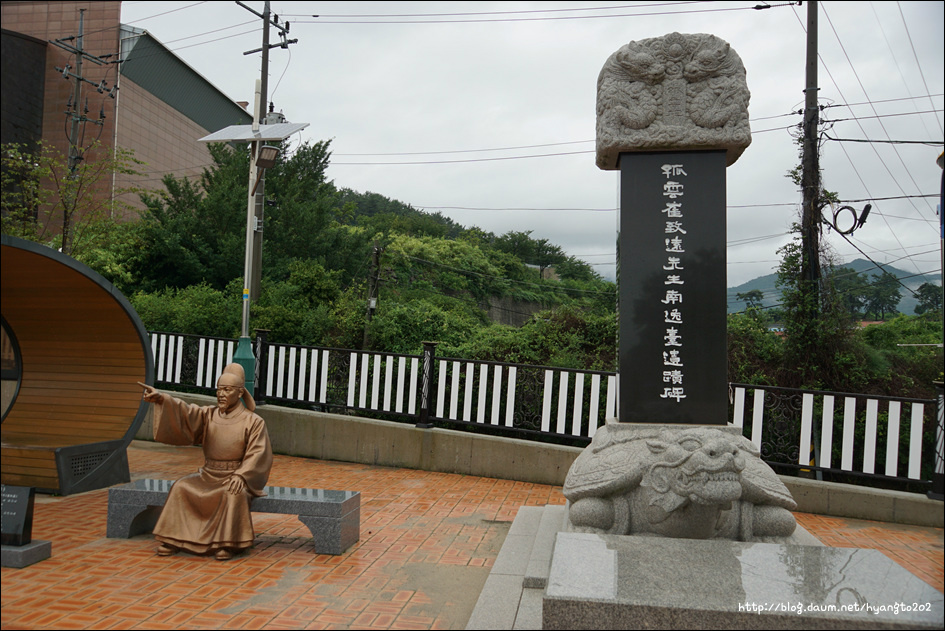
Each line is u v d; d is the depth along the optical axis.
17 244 5.42
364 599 3.89
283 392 9.59
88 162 15.93
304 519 4.77
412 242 24.45
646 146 4.90
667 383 4.84
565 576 3.27
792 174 10.73
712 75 4.87
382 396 9.51
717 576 3.30
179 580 4.07
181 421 4.79
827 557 3.61
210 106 24.16
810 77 10.65
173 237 14.84
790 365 10.18
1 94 16.39
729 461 3.84
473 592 4.08
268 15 14.81
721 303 4.86
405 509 6.33
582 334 11.99
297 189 17.42
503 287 24.98
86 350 7.02
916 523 6.41
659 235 4.94
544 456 7.88
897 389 9.96
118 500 4.92
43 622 3.37
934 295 11.67
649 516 4.12
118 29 18.69
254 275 12.63
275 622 3.49
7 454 6.32
